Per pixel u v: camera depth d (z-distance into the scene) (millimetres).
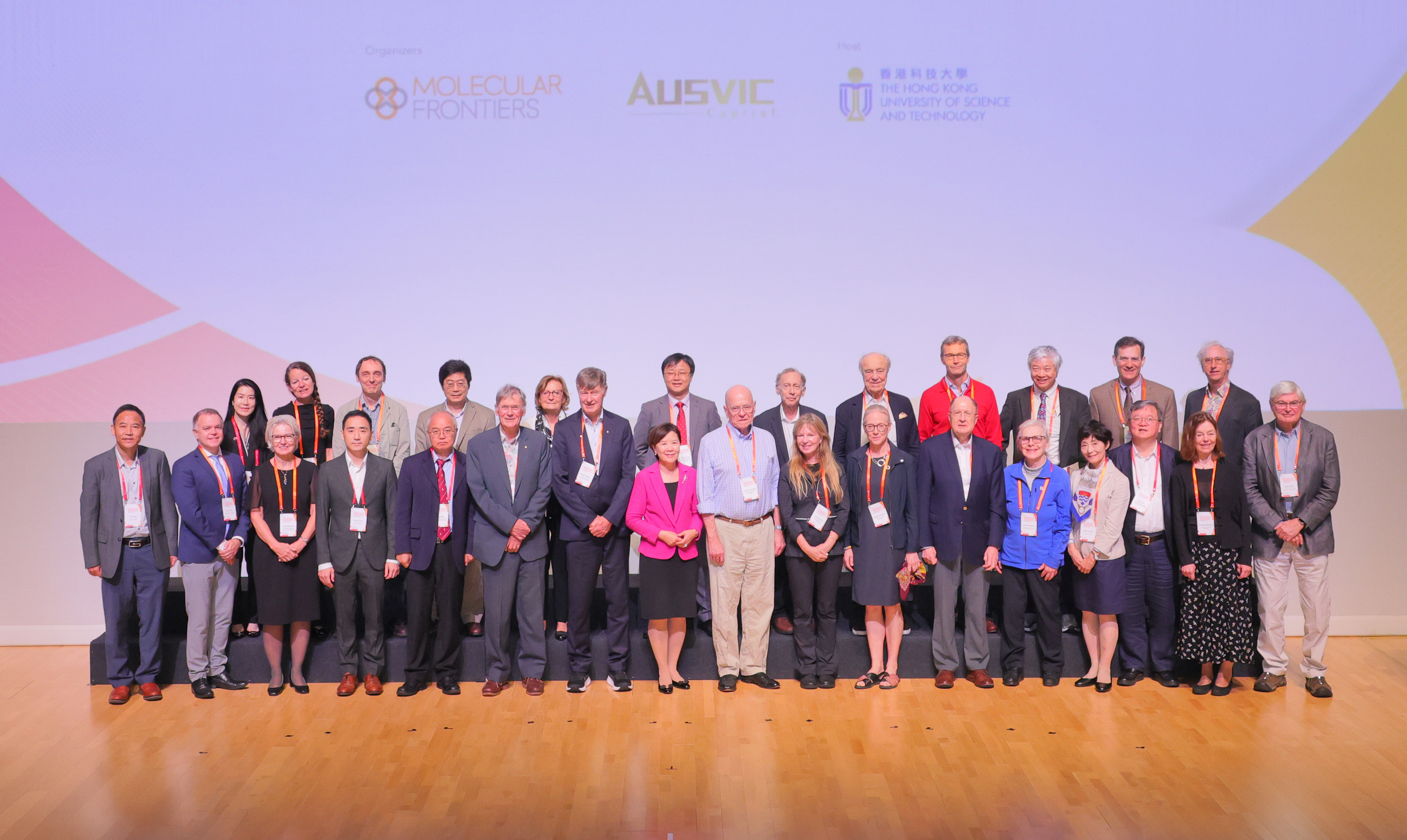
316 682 4867
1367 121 5551
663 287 5688
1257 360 5656
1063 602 5129
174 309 5633
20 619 5617
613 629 4762
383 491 4703
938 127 5629
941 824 3449
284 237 5637
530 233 5676
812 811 3547
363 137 5637
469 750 4078
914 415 5090
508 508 4621
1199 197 5613
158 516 4668
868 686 4781
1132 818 3479
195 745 4137
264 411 4984
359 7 5621
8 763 3969
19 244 5598
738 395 4598
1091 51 5594
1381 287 5613
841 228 5660
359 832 3402
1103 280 5641
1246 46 5562
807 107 5641
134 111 5590
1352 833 3361
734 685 4773
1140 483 4707
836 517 4672
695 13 5641
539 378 5703
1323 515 4574
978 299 5664
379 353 5680
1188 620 4578
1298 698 4625
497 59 5656
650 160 5656
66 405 5625
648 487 4648
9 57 5562
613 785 3756
